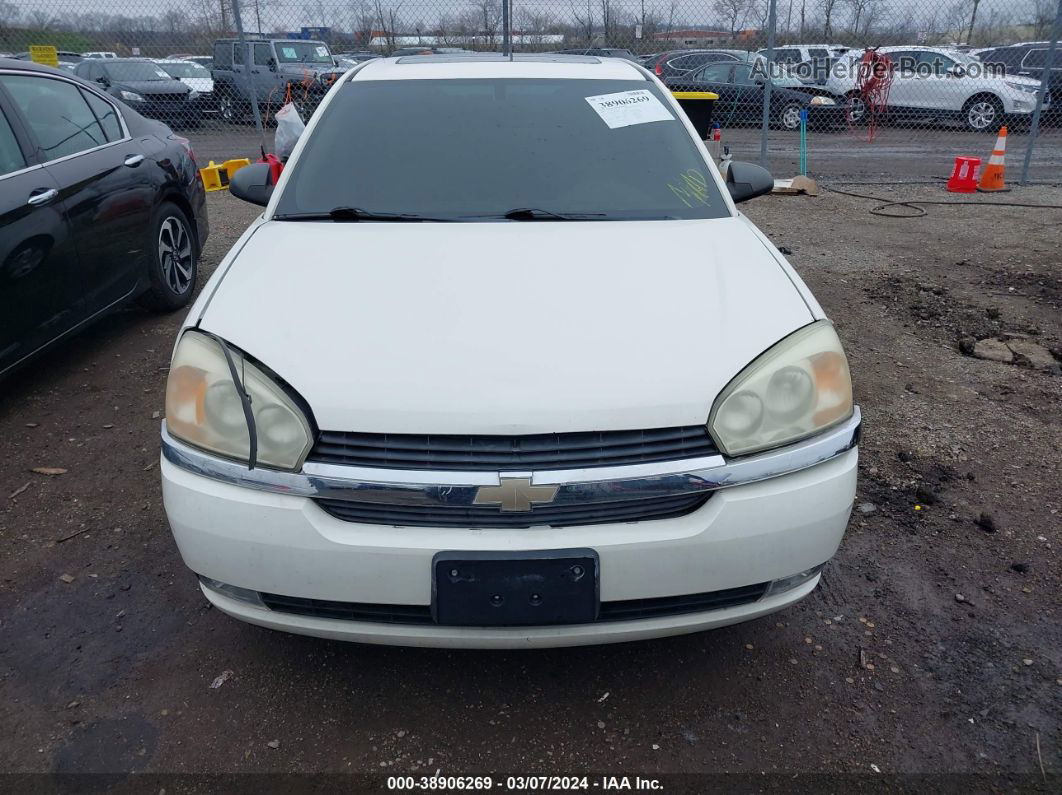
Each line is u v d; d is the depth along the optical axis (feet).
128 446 11.37
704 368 6.31
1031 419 12.06
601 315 6.85
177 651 7.68
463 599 6.01
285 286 7.33
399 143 9.75
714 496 6.16
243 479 6.10
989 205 28.27
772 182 10.69
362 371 6.23
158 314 16.39
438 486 5.86
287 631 6.56
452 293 7.15
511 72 10.81
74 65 50.47
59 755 6.56
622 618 6.34
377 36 40.11
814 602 8.30
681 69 49.73
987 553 9.00
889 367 14.01
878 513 9.73
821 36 45.44
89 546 9.20
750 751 6.64
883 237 23.63
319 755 6.59
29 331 11.55
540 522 6.02
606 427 6.01
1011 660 7.52
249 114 46.98
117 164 14.08
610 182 9.39
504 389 6.08
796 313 7.02
